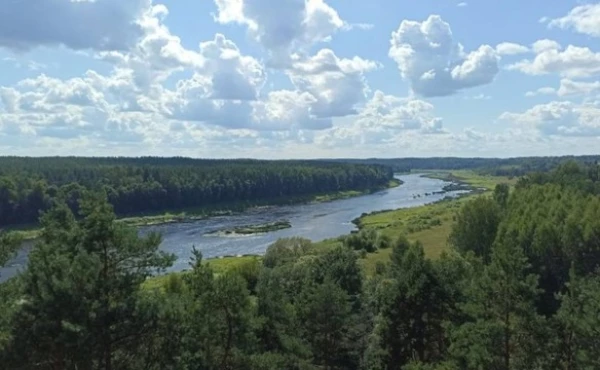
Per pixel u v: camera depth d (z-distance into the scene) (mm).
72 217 29438
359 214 173625
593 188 126812
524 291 31828
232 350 29625
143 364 25922
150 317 25484
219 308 29281
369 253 100250
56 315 23828
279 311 37188
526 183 148875
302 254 84062
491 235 92062
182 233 138000
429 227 127625
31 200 151125
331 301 41031
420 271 41031
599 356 28969
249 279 67000
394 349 40250
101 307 24469
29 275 25500
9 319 24094
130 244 26656
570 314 31219
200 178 199250
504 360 31375
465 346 32781
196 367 27891
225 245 119188
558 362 30656
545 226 73312
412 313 39906
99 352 24578
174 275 53094
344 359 43062
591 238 70750
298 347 36469
